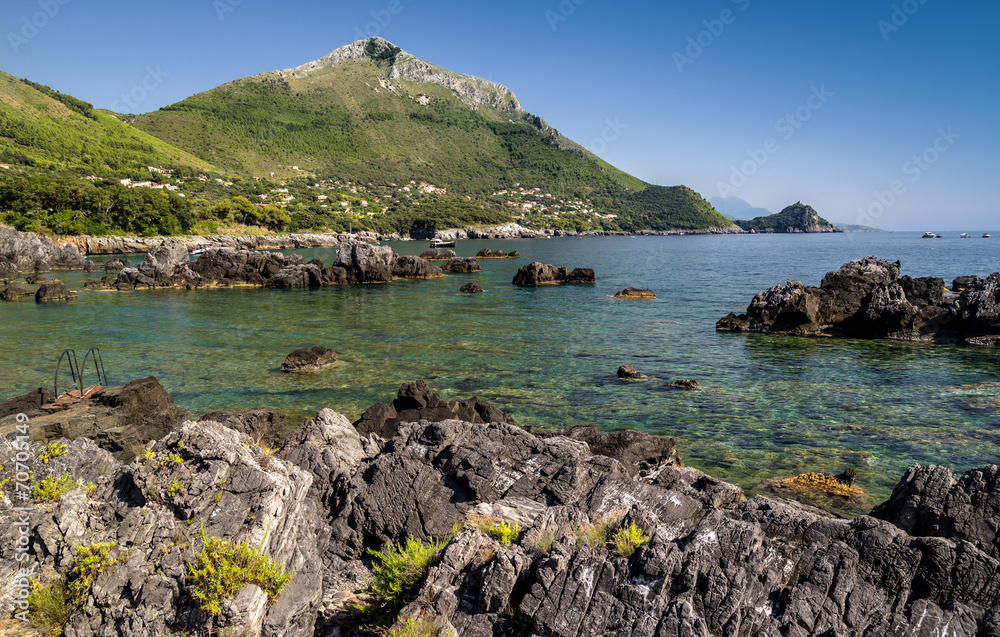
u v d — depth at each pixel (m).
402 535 9.09
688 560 6.32
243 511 6.59
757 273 87.81
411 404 19.52
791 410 22.12
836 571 6.29
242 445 7.65
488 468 9.54
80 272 83.75
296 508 7.19
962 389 24.92
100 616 6.09
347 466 10.73
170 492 6.71
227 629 5.80
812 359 30.98
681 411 22.03
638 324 42.16
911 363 30.00
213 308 50.94
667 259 124.00
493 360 30.48
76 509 6.79
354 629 7.29
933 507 8.01
